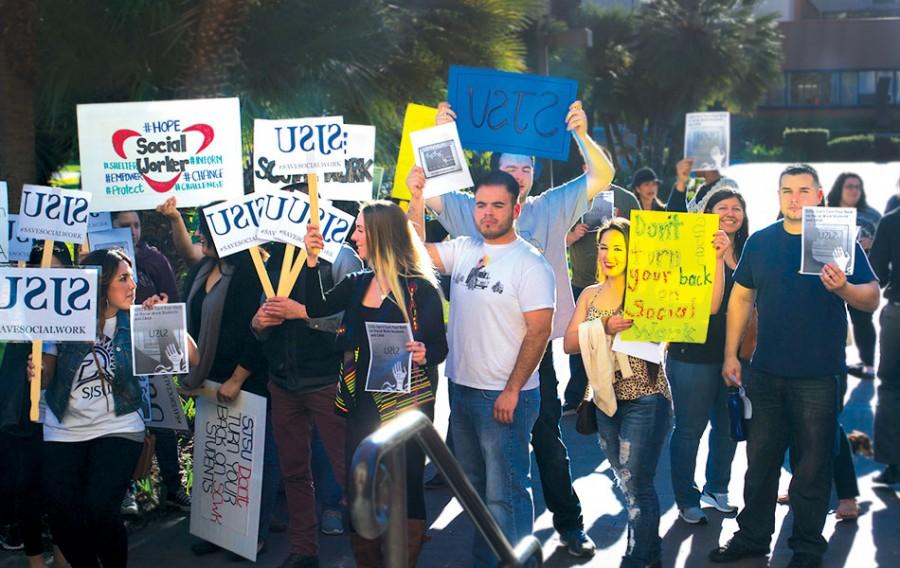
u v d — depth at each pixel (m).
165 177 6.12
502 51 13.48
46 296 5.12
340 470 5.69
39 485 5.49
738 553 5.89
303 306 5.56
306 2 10.03
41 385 5.25
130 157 6.09
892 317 7.17
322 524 6.52
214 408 6.11
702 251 5.32
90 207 6.03
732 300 5.84
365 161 6.23
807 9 68.56
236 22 9.55
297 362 5.63
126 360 5.20
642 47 34.97
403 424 2.93
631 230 5.29
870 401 9.61
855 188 9.94
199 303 6.18
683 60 34.44
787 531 6.38
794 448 5.77
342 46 10.20
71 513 5.09
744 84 36.72
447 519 6.71
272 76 9.97
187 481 7.11
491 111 6.17
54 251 6.27
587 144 6.00
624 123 37.69
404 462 3.00
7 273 5.12
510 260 5.12
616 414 5.39
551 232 6.04
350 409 5.02
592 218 9.06
